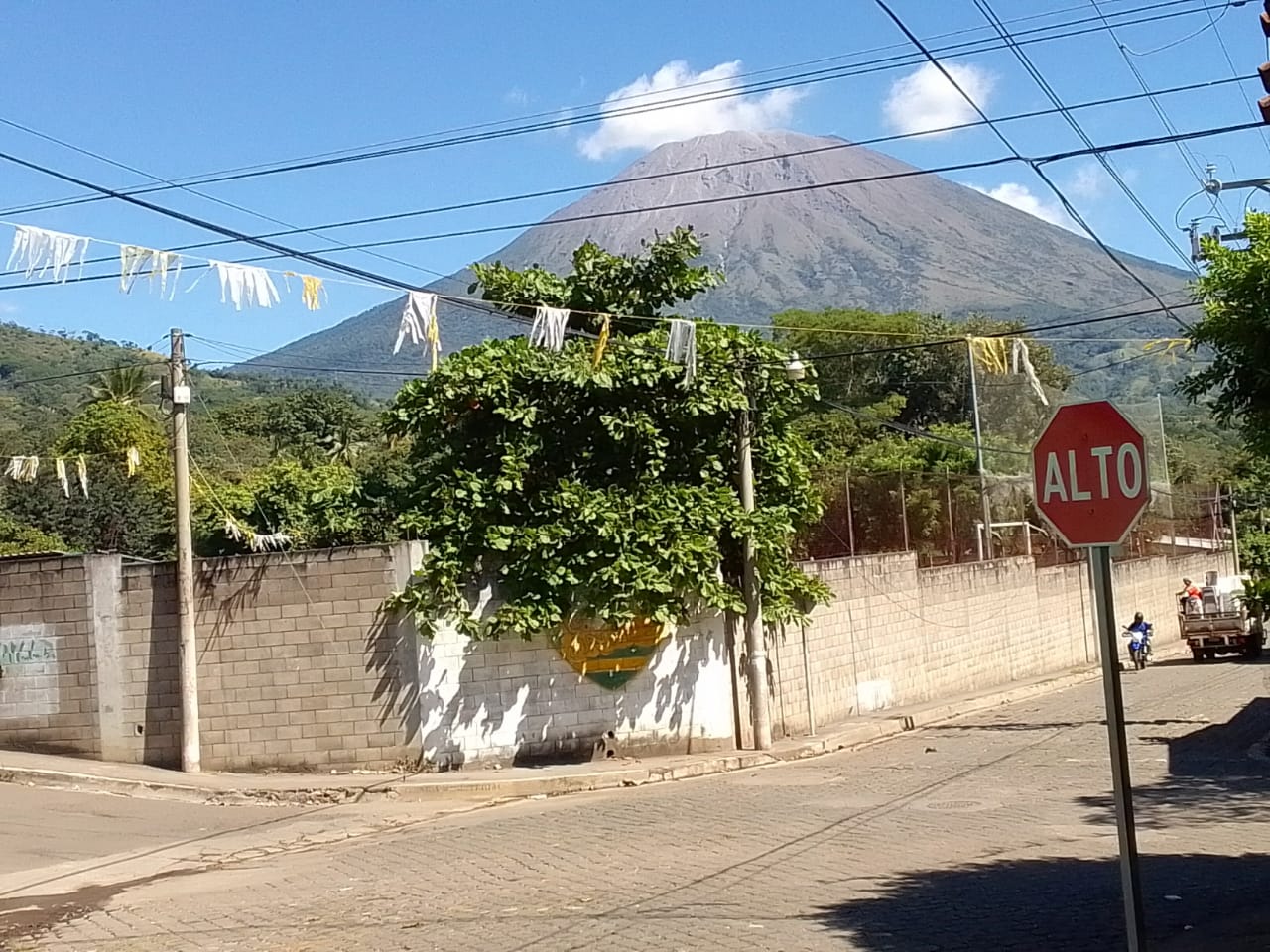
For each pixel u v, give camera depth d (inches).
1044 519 266.2
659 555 760.3
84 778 701.3
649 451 796.0
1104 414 260.2
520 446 775.1
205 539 1252.5
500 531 749.9
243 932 372.8
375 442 2039.9
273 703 746.8
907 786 641.6
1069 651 1536.7
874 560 1081.4
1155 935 327.0
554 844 506.3
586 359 778.2
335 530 977.5
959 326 2219.5
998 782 642.2
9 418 2258.9
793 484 848.9
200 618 753.6
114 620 761.0
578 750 774.5
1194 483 2373.3
